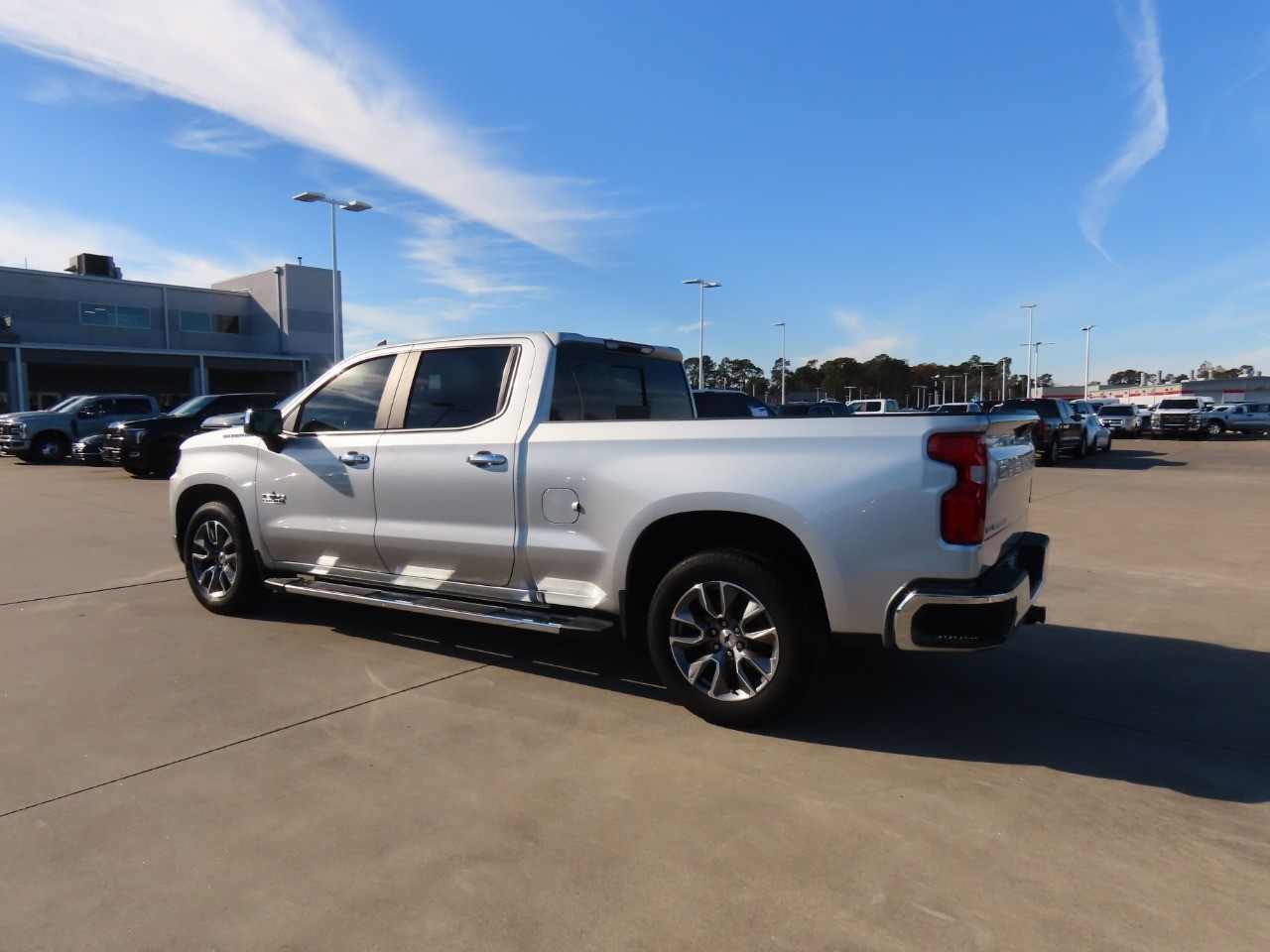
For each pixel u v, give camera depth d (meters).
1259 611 5.97
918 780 3.31
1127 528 9.90
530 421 4.32
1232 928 2.38
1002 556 3.76
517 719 3.94
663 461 3.81
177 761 3.47
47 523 10.20
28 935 2.34
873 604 3.42
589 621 4.06
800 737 3.73
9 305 44.22
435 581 4.64
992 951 2.28
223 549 5.77
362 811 3.05
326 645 5.13
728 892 2.56
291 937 2.35
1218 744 3.68
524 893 2.55
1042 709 4.08
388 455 4.76
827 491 3.45
